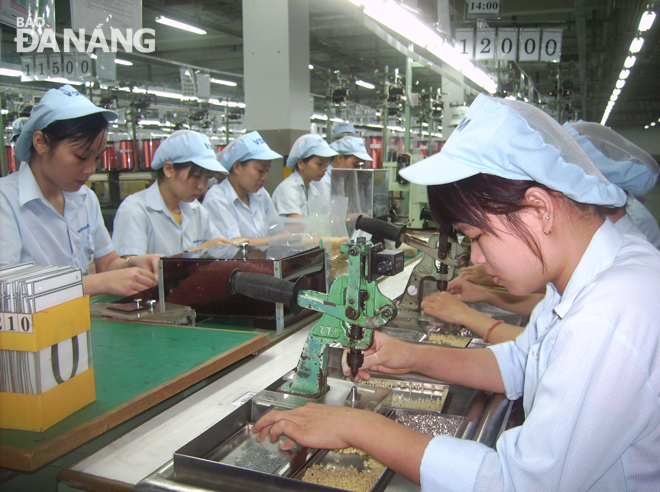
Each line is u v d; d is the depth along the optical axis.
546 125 0.74
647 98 21.95
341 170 3.20
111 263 2.38
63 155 1.77
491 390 1.23
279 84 5.02
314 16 10.29
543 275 0.80
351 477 0.95
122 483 0.89
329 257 2.22
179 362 1.35
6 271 1.05
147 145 7.54
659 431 0.72
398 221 5.15
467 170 0.74
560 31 5.46
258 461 0.99
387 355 1.26
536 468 0.70
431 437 0.85
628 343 0.67
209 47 13.03
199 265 1.78
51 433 0.98
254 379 1.37
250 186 3.39
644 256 0.78
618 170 1.77
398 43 4.86
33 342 0.96
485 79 7.29
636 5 7.59
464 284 1.98
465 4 6.29
